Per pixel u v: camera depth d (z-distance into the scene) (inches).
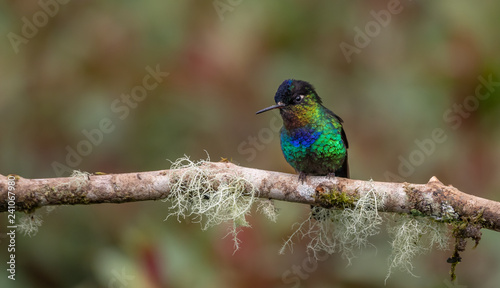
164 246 241.4
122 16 327.0
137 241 242.4
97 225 304.2
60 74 322.0
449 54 307.3
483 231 289.9
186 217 266.1
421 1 344.8
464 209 212.5
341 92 344.5
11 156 318.3
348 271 277.6
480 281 283.7
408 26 345.7
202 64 317.4
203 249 243.9
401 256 225.5
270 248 250.5
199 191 225.6
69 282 296.7
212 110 323.6
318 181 229.0
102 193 220.4
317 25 344.5
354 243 253.6
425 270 285.7
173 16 325.1
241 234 245.1
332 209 235.3
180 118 326.3
